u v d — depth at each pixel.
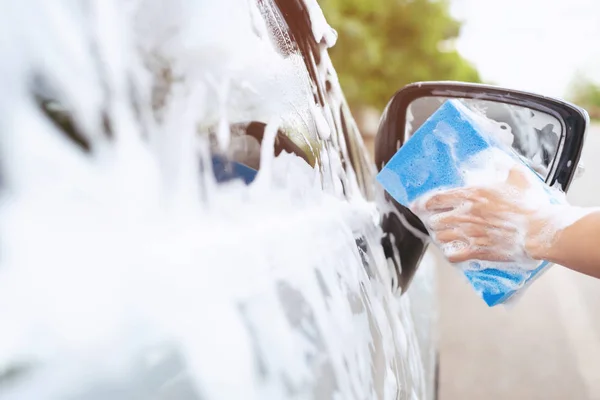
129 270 0.42
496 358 3.84
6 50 0.42
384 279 1.08
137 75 0.51
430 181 1.13
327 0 13.80
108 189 0.45
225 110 0.61
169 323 0.42
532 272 1.09
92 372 0.37
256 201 0.62
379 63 14.70
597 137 27.89
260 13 0.79
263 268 0.55
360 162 1.34
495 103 1.18
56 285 0.38
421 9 14.86
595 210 1.03
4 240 0.38
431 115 1.20
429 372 1.87
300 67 0.94
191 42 0.58
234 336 0.47
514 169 1.09
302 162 0.80
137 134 0.49
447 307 4.89
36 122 0.42
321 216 0.79
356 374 0.66
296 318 0.57
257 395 0.47
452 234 1.12
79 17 0.48
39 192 0.41
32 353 0.35
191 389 0.42
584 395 3.35
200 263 0.48
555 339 4.19
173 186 0.51
